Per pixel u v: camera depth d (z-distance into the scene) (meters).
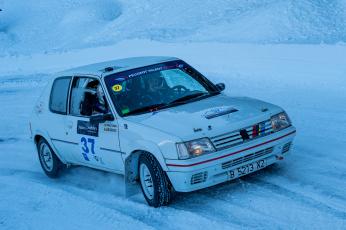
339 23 24.44
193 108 6.34
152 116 6.23
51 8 50.00
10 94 17.55
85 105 6.99
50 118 7.68
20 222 6.18
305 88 12.73
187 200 6.14
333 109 10.30
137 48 23.61
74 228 5.79
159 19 36.50
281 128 6.23
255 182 6.41
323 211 5.36
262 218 5.36
